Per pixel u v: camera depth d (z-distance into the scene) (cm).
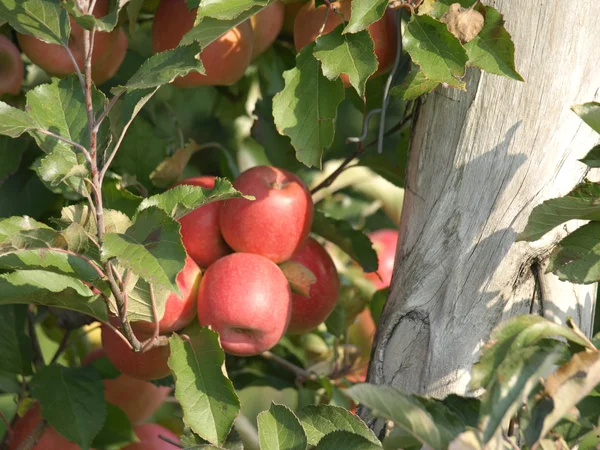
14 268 160
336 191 298
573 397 122
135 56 268
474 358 163
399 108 286
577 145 162
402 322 170
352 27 162
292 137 178
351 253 217
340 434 144
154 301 166
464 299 165
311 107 178
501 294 164
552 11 160
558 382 123
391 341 171
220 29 173
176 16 206
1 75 220
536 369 121
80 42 211
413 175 176
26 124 151
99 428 207
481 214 165
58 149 162
